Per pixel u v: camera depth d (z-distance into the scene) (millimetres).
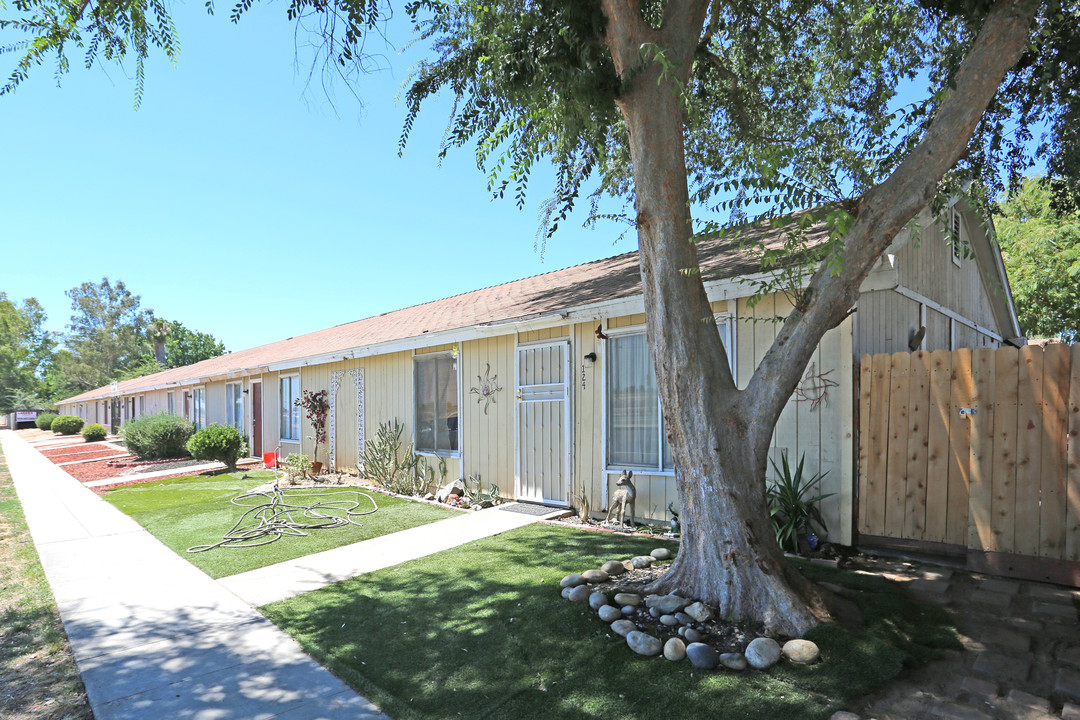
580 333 7754
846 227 3254
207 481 12109
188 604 4637
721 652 3352
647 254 4234
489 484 9070
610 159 7371
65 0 4781
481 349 9289
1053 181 5949
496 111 5758
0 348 61594
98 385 61125
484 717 2861
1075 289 13930
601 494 7434
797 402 5875
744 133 6852
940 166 3416
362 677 3326
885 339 6348
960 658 3291
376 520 7633
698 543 4008
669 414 4141
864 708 2795
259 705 3062
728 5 6449
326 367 13570
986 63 3354
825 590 4121
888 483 5395
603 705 2910
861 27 5773
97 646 3854
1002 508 4770
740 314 6191
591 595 4168
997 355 4852
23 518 8406
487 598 4488
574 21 4453
